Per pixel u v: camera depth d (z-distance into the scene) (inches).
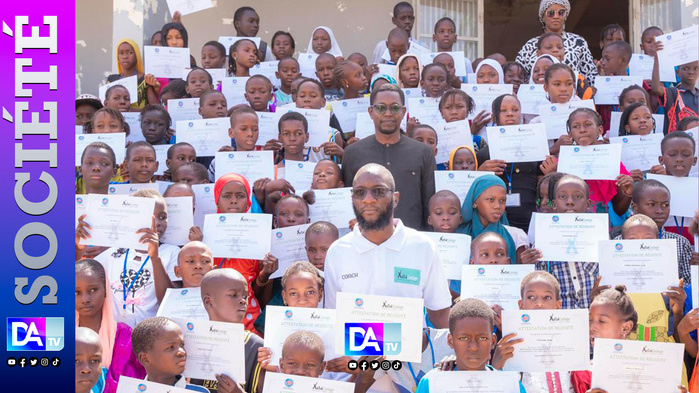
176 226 260.8
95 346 191.8
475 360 186.5
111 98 378.6
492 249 241.3
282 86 419.8
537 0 721.0
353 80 383.2
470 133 322.7
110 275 245.4
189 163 305.6
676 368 192.5
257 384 201.3
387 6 560.4
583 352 195.6
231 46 436.5
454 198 268.5
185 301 222.2
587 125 312.2
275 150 326.3
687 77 399.5
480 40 558.6
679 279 240.7
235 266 256.5
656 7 522.3
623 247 232.8
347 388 183.0
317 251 248.1
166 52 415.2
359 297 190.4
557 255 246.7
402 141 286.8
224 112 359.6
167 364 191.8
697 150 322.0
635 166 325.1
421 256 206.2
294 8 559.2
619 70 406.3
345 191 276.2
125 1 471.5
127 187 285.1
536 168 315.3
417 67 387.5
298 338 190.7
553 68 349.7
